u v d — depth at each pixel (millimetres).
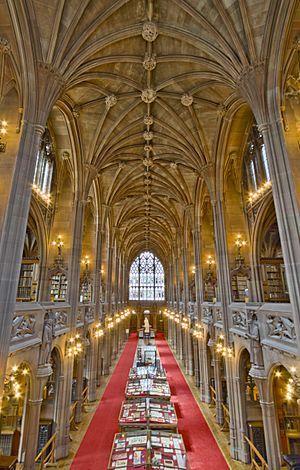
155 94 13766
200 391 18188
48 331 9258
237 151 15336
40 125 8492
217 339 14297
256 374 8680
